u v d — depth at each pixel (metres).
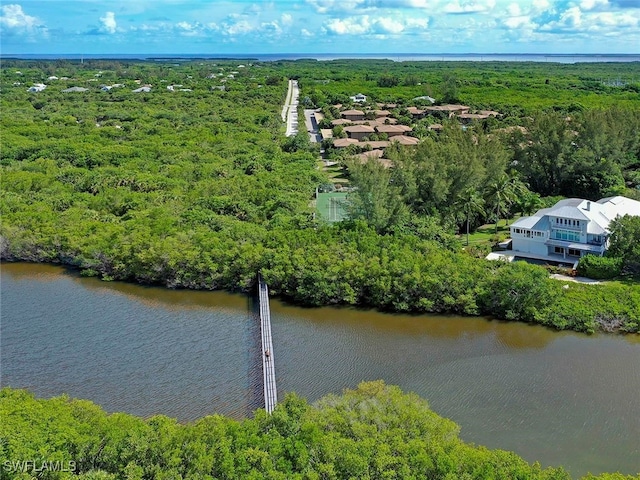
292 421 32.47
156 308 62.22
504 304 57.25
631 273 63.56
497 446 38.41
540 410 42.31
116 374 49.03
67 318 59.81
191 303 63.44
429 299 59.06
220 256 65.94
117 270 69.56
